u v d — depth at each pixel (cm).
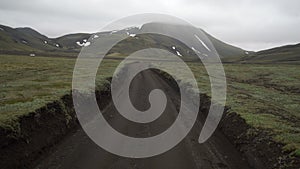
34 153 1480
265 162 1405
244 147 1662
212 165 1432
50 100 2181
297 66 13138
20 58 13200
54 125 1873
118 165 1396
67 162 1409
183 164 1434
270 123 1956
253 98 3575
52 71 6838
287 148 1409
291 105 3353
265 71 10281
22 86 3494
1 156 1266
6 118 1527
